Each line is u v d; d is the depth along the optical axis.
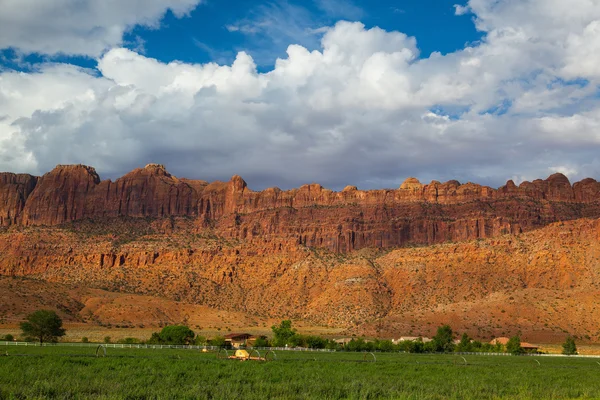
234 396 47.03
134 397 46.38
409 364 96.69
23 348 116.00
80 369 66.00
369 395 51.16
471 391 56.41
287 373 68.81
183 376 62.53
